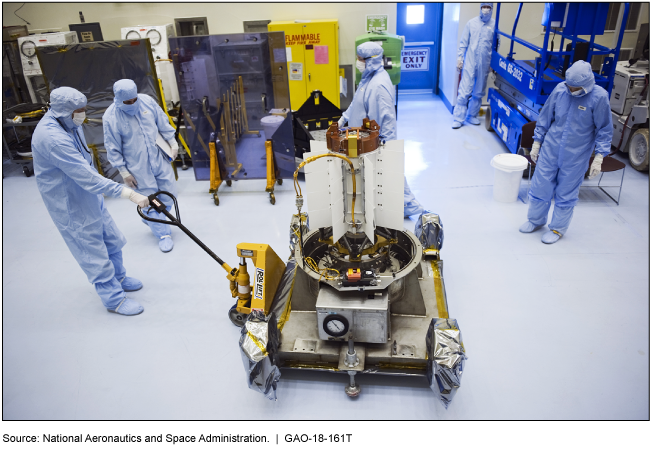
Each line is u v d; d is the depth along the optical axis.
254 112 4.55
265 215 4.45
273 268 2.85
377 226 2.61
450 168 5.21
